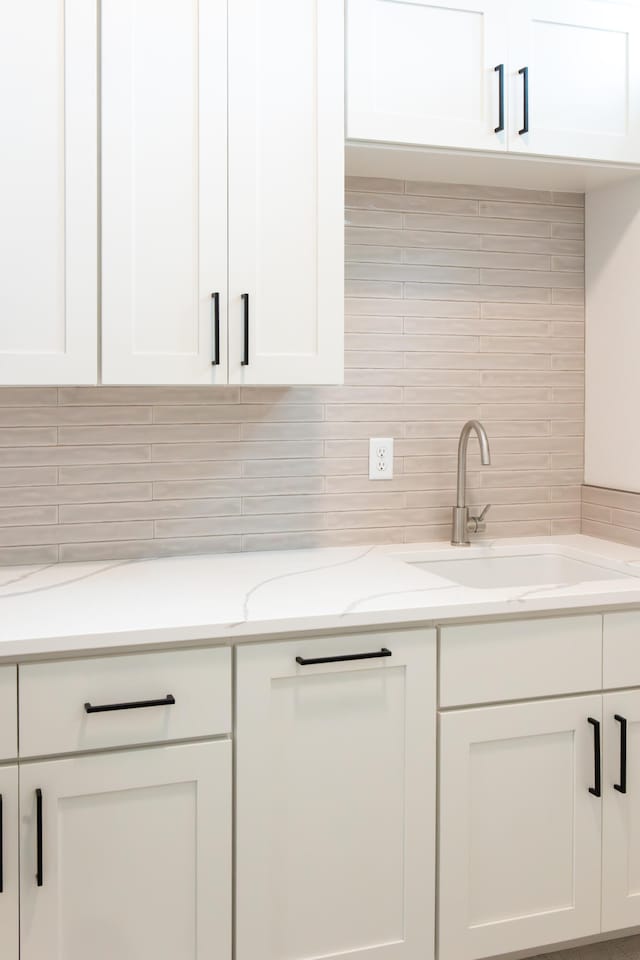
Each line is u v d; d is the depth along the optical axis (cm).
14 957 153
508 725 182
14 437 209
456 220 243
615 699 191
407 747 175
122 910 159
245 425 227
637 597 189
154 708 158
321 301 197
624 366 242
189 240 188
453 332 245
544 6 213
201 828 162
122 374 186
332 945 173
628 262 239
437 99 207
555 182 242
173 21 186
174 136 187
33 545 212
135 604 171
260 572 203
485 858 183
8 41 175
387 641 172
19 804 151
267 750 166
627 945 209
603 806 192
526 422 254
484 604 175
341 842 172
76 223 181
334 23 196
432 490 246
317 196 196
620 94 222
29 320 179
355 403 237
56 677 152
